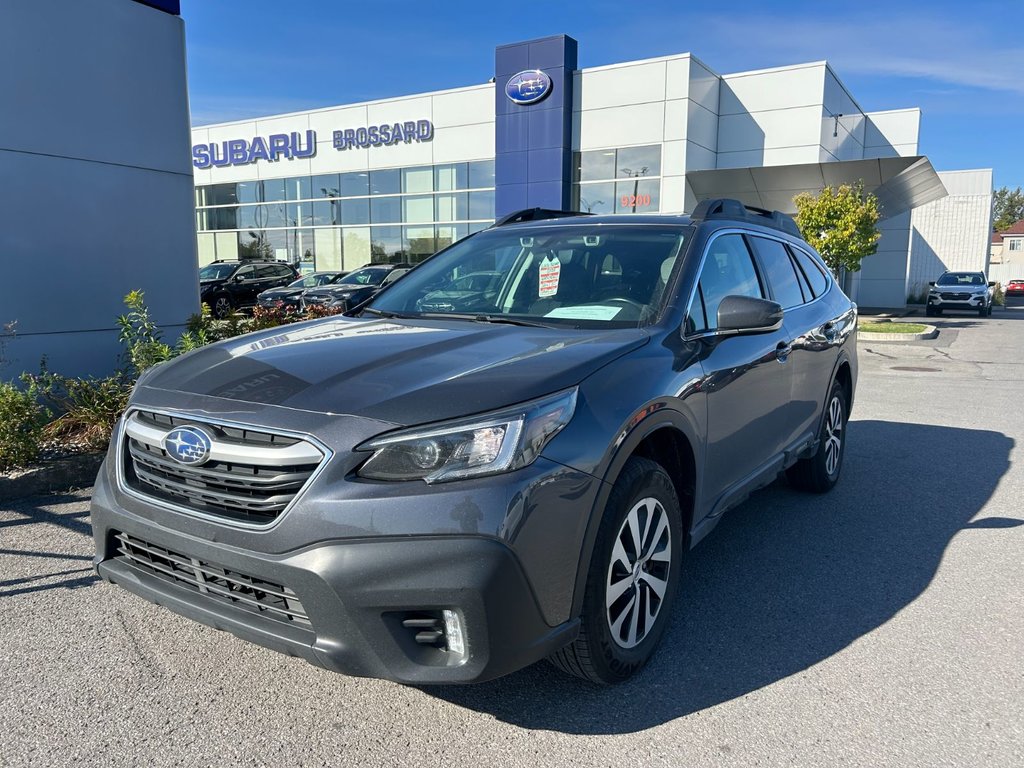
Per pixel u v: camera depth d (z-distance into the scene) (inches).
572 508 94.3
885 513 193.2
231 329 300.0
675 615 135.9
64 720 103.4
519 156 971.9
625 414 102.9
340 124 1141.1
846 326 206.8
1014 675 116.2
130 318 275.6
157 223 302.0
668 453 124.0
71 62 270.2
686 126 866.8
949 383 420.8
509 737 100.3
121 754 96.4
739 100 928.9
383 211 1123.3
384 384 97.3
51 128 266.1
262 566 89.2
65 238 273.0
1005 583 150.5
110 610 135.9
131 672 115.7
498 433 89.8
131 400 111.1
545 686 112.4
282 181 1219.2
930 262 1518.2
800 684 113.3
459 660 88.9
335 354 110.3
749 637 127.9
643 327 123.7
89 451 214.5
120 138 287.0
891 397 373.4
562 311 134.2
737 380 136.9
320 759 95.7
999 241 2650.1
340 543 86.3
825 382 190.5
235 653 121.7
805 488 207.2
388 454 88.3
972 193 1482.5
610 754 96.8
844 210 770.2
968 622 133.7
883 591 146.6
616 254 144.3
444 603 86.2
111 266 287.4
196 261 319.9
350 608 86.0
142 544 103.5
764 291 165.2
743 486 146.4
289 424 91.8
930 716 105.2
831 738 100.1
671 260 138.9
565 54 921.5
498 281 149.3
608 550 101.5
